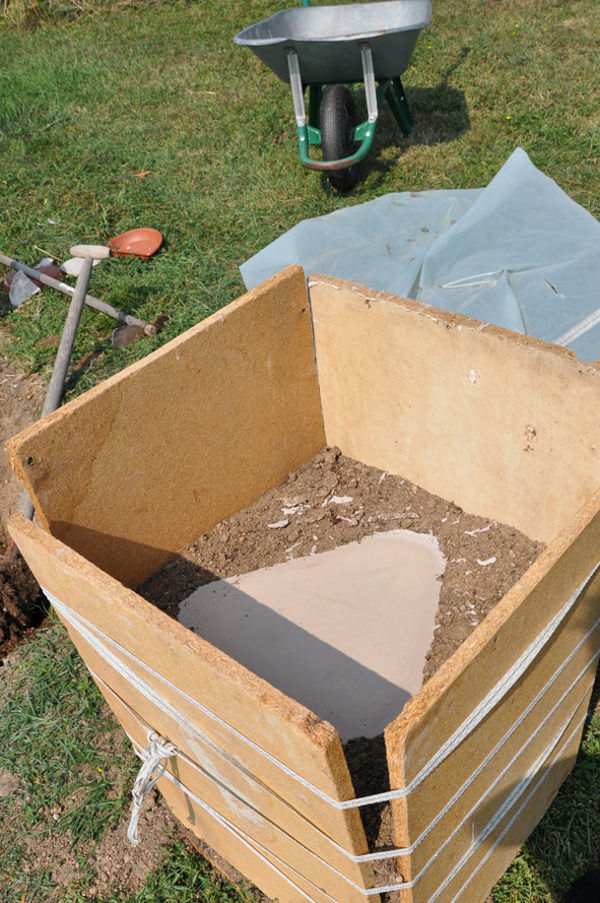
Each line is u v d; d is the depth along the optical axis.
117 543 2.21
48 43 7.82
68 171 5.68
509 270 3.45
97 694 2.73
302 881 1.76
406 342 2.22
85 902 2.24
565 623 1.62
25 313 4.43
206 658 1.31
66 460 1.95
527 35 6.43
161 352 2.07
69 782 2.53
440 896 1.69
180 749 1.78
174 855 2.30
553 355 1.87
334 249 3.84
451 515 2.44
